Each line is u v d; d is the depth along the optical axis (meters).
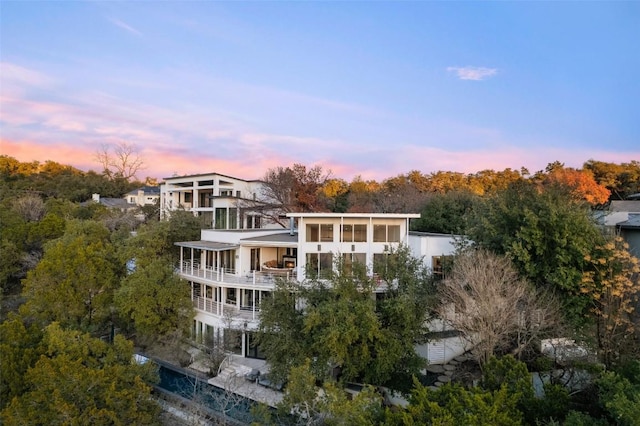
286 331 20.45
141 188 92.75
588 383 15.95
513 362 15.66
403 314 19.58
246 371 24.50
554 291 20.73
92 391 16.31
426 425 11.85
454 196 45.34
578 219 21.31
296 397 15.08
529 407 13.22
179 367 26.11
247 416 19.28
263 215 47.56
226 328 26.25
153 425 17.28
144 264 30.20
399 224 28.58
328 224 27.94
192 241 34.62
